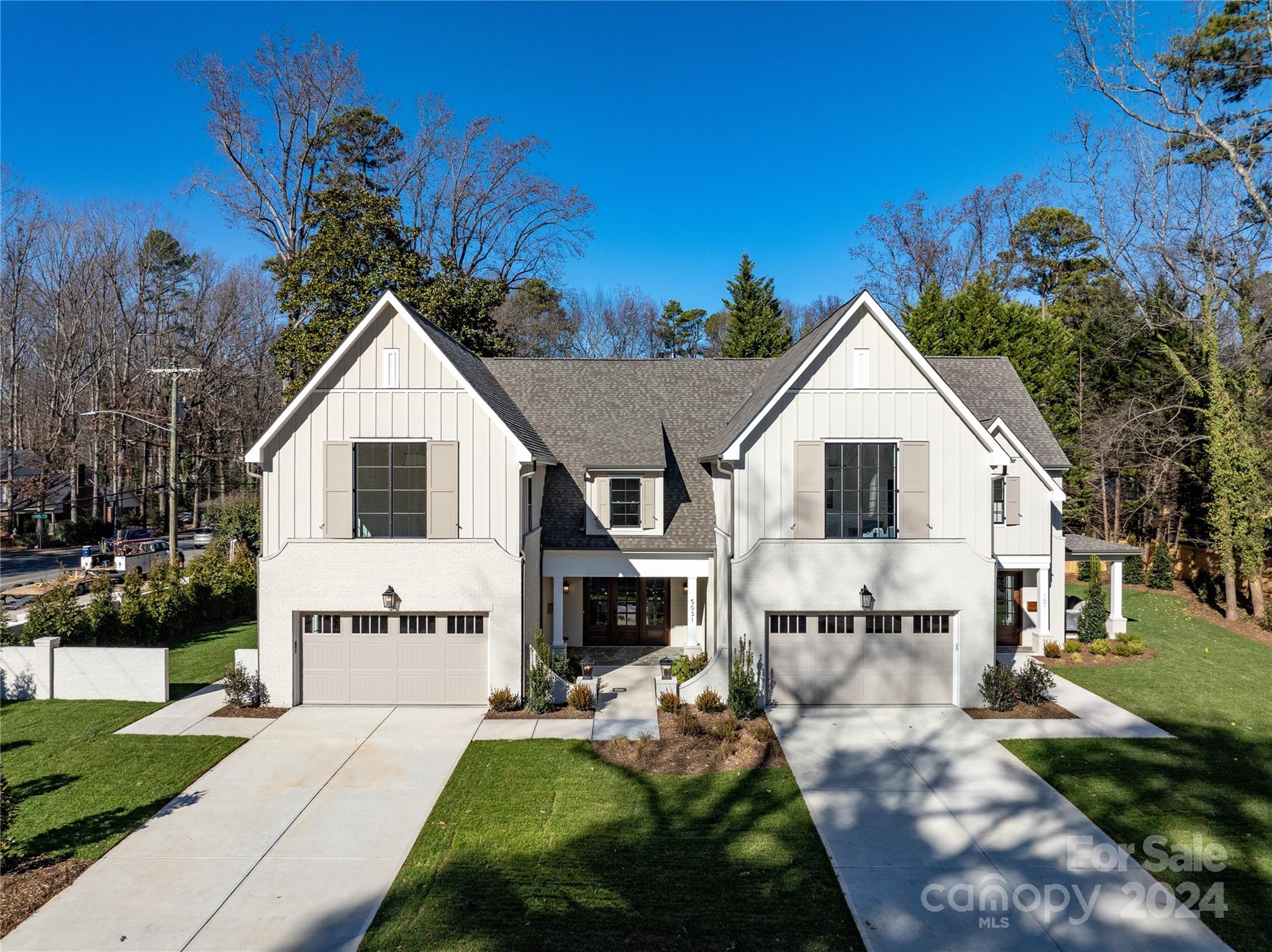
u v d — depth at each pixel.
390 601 14.70
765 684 15.22
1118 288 33.41
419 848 9.39
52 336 52.94
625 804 10.70
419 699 15.19
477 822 10.09
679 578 20.17
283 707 14.92
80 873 8.84
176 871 8.88
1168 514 31.98
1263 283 26.12
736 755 12.56
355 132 37.31
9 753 12.48
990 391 22.34
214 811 10.43
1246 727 13.95
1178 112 25.12
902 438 15.18
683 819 10.23
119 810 10.45
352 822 10.13
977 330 34.75
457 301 31.47
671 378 22.70
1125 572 31.39
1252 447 23.56
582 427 20.31
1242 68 23.72
